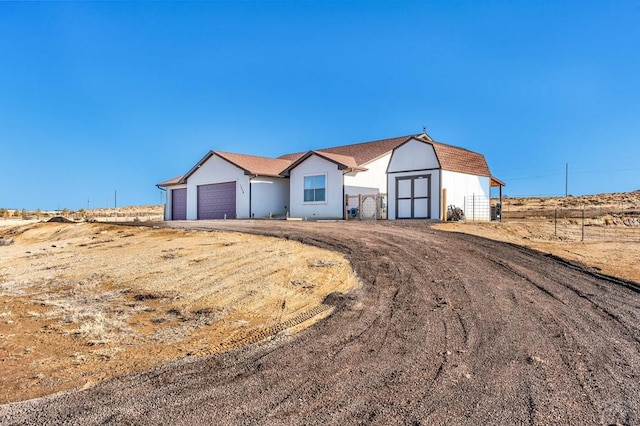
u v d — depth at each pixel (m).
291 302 9.23
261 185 29.09
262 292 9.92
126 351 7.22
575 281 10.18
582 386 5.20
